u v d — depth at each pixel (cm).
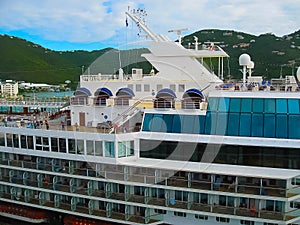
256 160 2417
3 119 3853
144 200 2714
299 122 2353
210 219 2619
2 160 3334
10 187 3391
